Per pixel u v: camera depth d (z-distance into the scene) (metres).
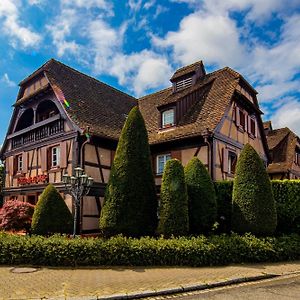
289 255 9.65
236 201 10.66
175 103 16.05
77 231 13.45
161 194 10.51
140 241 8.94
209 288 6.74
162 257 8.58
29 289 6.30
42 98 16.77
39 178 15.96
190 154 14.66
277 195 11.35
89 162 14.48
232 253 9.01
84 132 13.84
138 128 11.41
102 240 8.88
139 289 6.35
